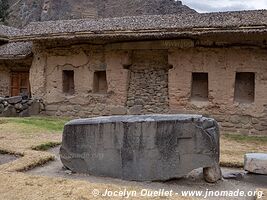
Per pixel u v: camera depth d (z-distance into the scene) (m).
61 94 14.91
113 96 13.85
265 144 10.20
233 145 9.89
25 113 14.66
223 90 12.10
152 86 13.40
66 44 14.57
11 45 17.62
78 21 15.18
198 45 12.31
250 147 9.66
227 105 12.06
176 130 6.42
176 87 12.73
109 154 6.76
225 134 11.72
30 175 6.50
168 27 12.05
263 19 11.39
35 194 5.49
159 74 13.32
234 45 11.88
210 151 6.40
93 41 13.91
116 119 6.79
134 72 13.72
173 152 6.43
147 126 6.52
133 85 13.69
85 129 6.93
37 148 8.88
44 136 10.33
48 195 5.45
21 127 11.52
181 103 12.69
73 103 14.64
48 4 62.25
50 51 15.04
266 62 11.58
